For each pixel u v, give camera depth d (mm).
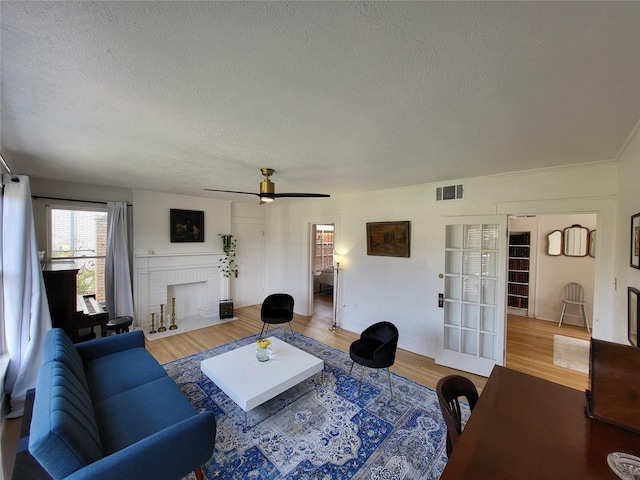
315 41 1082
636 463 1015
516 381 1636
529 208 3156
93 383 2383
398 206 4312
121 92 1499
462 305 3699
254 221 6672
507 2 881
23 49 1127
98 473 1362
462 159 2703
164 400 2180
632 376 1295
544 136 2064
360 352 3059
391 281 4418
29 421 1923
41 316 2859
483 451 1092
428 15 945
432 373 3520
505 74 1284
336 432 2414
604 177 2732
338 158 2697
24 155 2691
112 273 4520
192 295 5684
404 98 1529
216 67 1267
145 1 893
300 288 6082
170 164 2996
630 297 2066
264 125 1925
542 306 5727
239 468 2033
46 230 4059
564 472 988
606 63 1183
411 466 2064
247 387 2480
